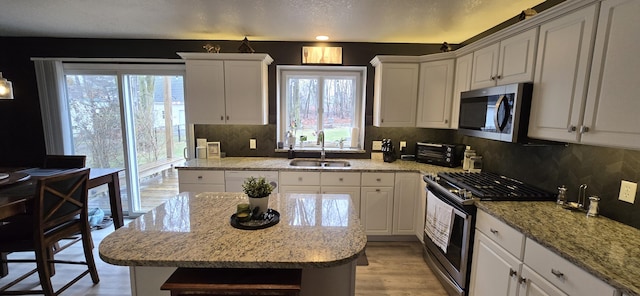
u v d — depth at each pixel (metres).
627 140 1.27
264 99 3.35
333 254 1.20
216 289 1.13
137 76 3.61
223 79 3.22
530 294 1.47
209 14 2.55
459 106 2.82
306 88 3.77
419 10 2.40
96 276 2.38
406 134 3.65
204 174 3.10
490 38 2.29
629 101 1.26
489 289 1.81
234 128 3.64
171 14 2.55
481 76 2.47
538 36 1.80
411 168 3.09
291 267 1.14
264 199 1.54
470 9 2.36
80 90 3.56
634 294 0.98
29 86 3.46
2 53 3.40
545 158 2.13
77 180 2.21
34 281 2.39
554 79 1.67
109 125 3.64
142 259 1.15
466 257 2.01
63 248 2.65
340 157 3.67
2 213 1.87
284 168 3.06
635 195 1.53
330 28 2.93
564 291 1.27
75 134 3.64
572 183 1.90
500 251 1.70
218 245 1.27
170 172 3.77
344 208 1.78
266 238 1.35
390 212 3.12
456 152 3.11
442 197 2.34
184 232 1.40
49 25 2.91
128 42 3.43
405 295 2.26
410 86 3.22
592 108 1.44
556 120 1.66
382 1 2.22
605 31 1.36
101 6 2.36
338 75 3.73
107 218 3.67
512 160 2.49
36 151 3.56
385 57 3.16
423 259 2.81
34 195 2.04
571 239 1.38
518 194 2.01
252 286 1.14
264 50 3.49
